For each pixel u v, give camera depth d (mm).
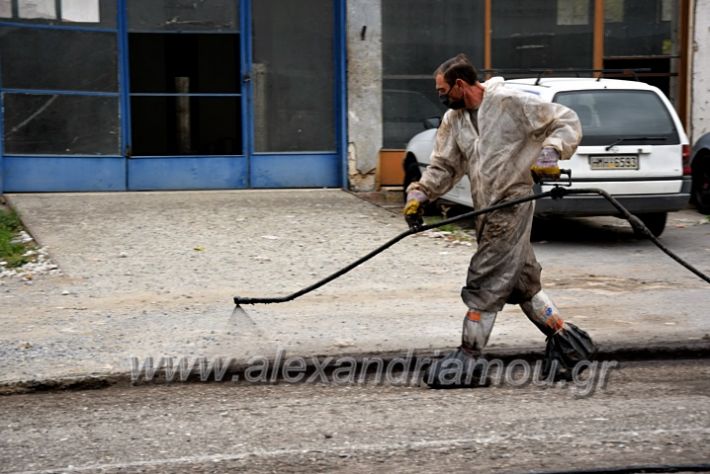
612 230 31562
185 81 36406
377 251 16688
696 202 35625
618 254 27516
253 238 28297
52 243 27219
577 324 19531
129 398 15641
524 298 16250
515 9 38281
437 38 37781
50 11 34812
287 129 37438
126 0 35688
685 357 18062
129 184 36188
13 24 34438
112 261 25391
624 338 18297
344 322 19719
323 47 37375
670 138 27938
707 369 17266
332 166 37906
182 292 22516
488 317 15852
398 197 36625
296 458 12688
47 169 35219
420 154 33688
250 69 36781
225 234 28750
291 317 20141
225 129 36969
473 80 15492
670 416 14266
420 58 37688
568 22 38656
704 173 35156
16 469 12398
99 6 35406
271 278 23969
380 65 37375
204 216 31281
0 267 24688
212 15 36438
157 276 23969
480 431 13648
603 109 27859
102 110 35688
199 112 36688
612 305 21344
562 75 38844
